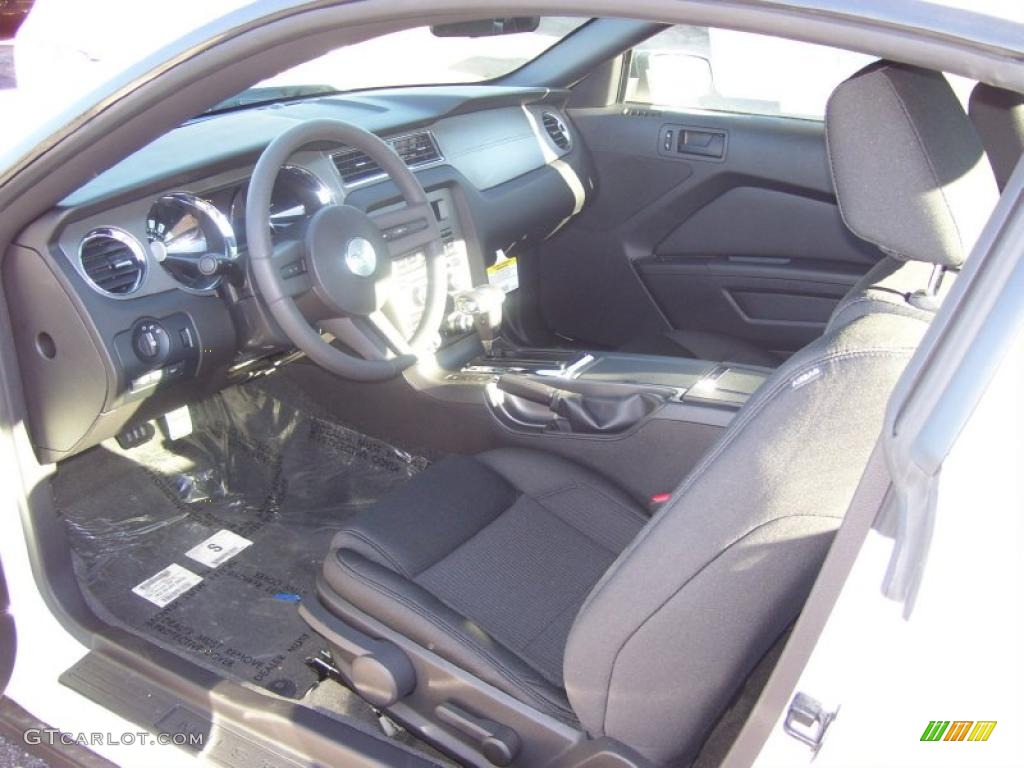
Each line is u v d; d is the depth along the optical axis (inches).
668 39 119.4
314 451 110.2
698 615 43.5
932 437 30.4
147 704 64.9
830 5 34.9
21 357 72.9
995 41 32.3
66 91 56.0
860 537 35.5
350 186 92.5
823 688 36.7
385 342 83.0
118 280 74.2
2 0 148.6
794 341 120.3
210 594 91.6
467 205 105.0
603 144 125.3
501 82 124.7
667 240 124.7
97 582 91.4
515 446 90.3
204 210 79.2
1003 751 32.8
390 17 43.4
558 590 66.4
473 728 56.3
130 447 95.2
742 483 40.9
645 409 81.2
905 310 42.2
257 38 47.4
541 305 136.9
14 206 63.4
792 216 115.9
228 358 82.5
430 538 68.4
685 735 48.4
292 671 83.7
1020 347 30.9
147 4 52.7
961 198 37.5
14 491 67.3
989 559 32.1
